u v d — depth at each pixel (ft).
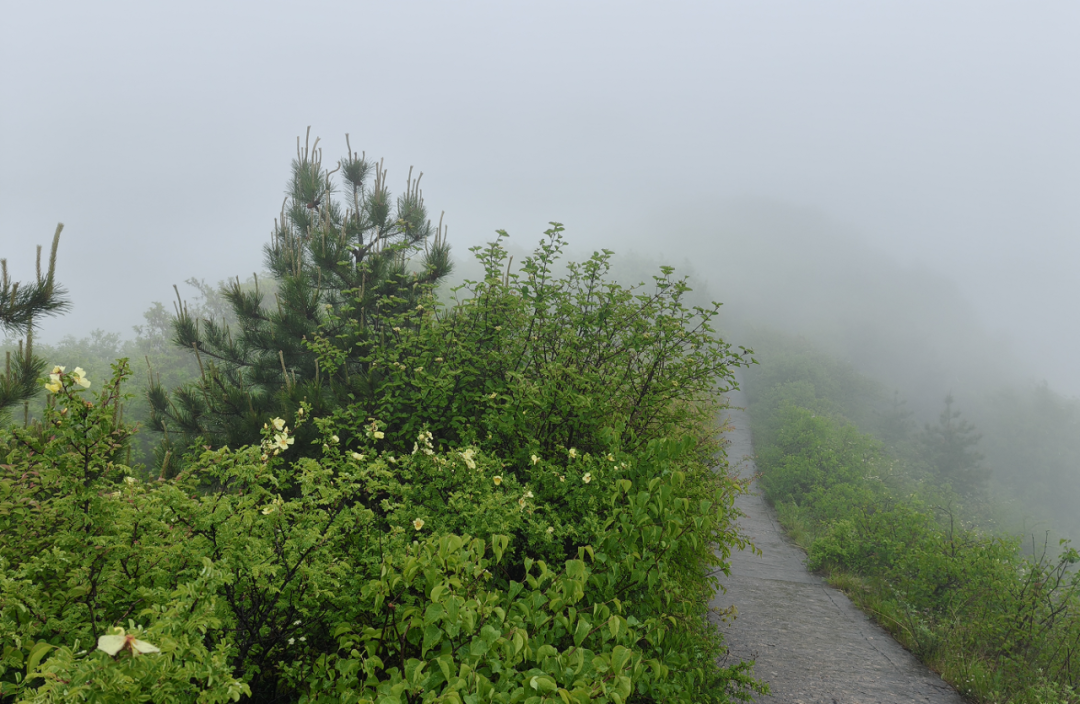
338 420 16.16
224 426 18.60
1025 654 17.60
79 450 8.01
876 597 24.02
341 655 8.80
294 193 24.14
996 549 21.39
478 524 10.75
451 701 6.06
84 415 7.98
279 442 9.97
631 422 17.81
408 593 8.61
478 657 7.09
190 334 20.17
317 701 7.41
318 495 9.67
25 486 8.80
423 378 15.55
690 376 17.75
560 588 8.68
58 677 4.94
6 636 6.35
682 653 10.96
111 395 8.29
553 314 18.08
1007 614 18.81
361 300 19.35
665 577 10.84
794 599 23.93
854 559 29.12
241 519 8.70
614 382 17.35
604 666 7.21
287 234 22.68
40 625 7.09
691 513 13.11
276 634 8.25
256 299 20.92
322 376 19.95
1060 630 18.03
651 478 12.65
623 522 10.69
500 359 17.26
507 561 11.63
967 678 16.34
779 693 15.29
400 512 10.63
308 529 9.05
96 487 8.30
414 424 15.56
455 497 11.44
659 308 18.16
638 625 8.95
